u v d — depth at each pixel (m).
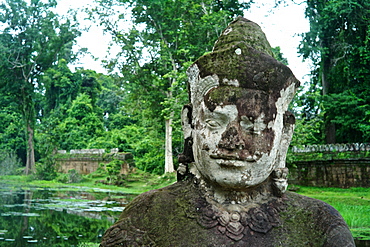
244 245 1.98
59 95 36.44
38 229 7.92
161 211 2.17
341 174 13.45
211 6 16.53
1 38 30.25
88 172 26.00
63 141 31.38
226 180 2.08
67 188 20.11
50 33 30.03
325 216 2.12
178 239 2.02
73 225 8.41
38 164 29.42
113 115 36.31
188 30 16.03
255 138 2.07
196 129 2.20
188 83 2.34
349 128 16.12
